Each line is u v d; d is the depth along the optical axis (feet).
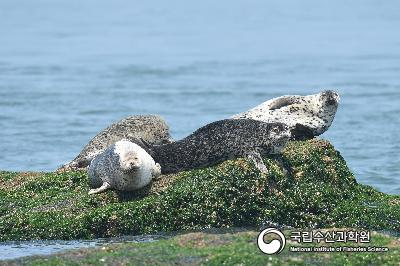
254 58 565.53
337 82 432.66
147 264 130.31
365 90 401.08
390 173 234.17
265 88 415.23
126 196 171.94
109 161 171.94
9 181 185.68
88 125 313.73
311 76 460.96
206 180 169.78
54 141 280.92
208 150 179.93
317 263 131.85
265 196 170.09
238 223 167.63
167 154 182.19
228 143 178.81
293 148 180.86
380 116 327.47
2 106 355.36
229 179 169.68
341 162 182.50
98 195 171.01
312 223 169.17
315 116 204.33
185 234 147.13
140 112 344.28
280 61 544.21
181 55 585.63
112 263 130.93
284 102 207.21
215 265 129.90
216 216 166.50
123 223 162.71
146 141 198.80
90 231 162.20
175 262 130.93
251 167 172.14
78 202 168.76
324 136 288.51
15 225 163.02
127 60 551.59
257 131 177.47
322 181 177.47
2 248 156.25
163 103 368.48
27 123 315.58
